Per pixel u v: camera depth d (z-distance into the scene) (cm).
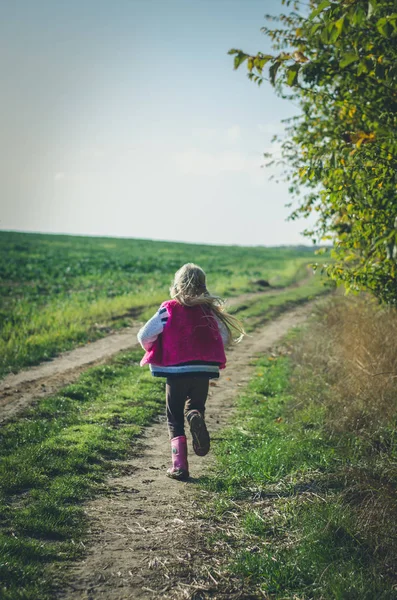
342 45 609
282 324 1789
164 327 500
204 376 503
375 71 564
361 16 454
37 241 5609
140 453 631
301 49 665
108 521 445
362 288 763
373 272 727
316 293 2592
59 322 1586
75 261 3738
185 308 506
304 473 553
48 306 1934
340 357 909
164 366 502
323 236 849
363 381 734
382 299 759
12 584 341
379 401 662
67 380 980
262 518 455
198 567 381
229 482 533
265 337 1545
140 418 762
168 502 489
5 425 700
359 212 671
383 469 505
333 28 471
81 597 339
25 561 371
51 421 721
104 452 614
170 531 432
